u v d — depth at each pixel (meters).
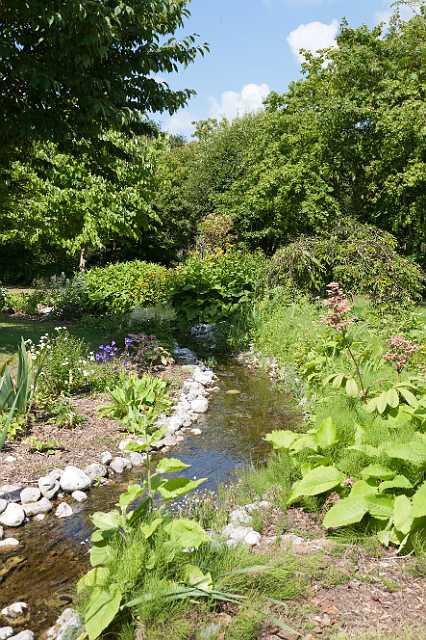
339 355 7.47
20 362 5.43
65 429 5.51
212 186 29.19
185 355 9.65
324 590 2.74
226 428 6.14
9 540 3.67
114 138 14.37
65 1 6.30
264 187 18.23
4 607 2.99
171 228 28.52
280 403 7.04
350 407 4.91
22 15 6.99
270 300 11.42
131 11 6.64
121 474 4.84
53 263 24.73
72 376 6.59
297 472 4.14
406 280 9.83
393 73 16.67
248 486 4.28
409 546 3.08
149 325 10.47
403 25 17.67
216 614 2.58
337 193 18.02
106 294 13.00
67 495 4.39
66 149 8.48
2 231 21.05
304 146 18.14
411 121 15.05
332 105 16.20
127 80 7.93
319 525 3.49
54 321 12.41
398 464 3.52
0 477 4.40
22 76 6.78
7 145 8.58
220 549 2.99
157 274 14.02
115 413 6.03
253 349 10.10
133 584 2.66
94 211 18.61
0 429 5.05
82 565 3.41
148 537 2.91
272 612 2.57
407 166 15.81
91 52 6.97
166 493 3.14
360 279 10.04
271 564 2.88
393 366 6.27
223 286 12.95
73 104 7.73
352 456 3.84
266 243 25.41
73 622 2.65
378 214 16.84
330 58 17.50
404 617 2.52
